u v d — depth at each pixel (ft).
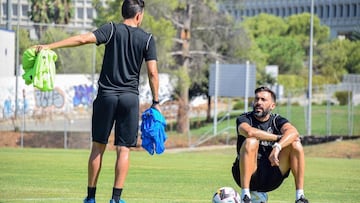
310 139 335.67
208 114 479.82
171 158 227.61
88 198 83.30
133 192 122.62
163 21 405.18
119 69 80.53
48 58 77.56
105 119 80.84
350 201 116.98
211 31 464.24
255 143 82.07
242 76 350.84
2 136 311.47
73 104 393.70
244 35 479.00
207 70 460.96
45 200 106.01
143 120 83.05
